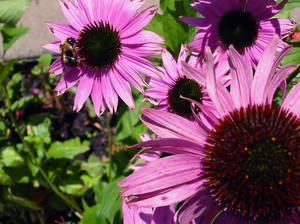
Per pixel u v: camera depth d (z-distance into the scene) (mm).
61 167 288
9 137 320
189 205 119
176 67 175
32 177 278
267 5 156
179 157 122
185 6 182
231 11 161
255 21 162
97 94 176
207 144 124
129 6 169
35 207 264
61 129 342
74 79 181
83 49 175
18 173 274
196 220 128
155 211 132
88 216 191
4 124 323
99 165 296
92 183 287
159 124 122
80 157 326
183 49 177
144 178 117
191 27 186
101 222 190
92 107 328
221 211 120
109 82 174
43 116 305
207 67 120
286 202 113
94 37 173
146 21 167
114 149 307
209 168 122
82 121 340
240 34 162
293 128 120
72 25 177
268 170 114
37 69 336
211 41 166
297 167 114
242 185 116
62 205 285
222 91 125
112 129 329
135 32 169
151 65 168
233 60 123
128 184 116
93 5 176
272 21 162
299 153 116
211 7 160
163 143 118
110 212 191
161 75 169
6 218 297
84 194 279
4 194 260
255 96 125
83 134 336
